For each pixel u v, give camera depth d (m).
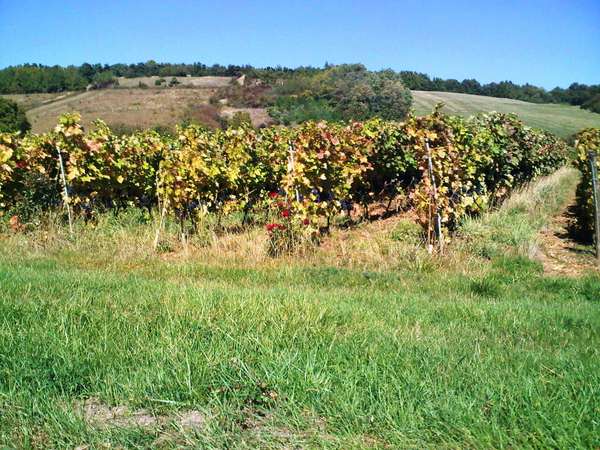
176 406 3.00
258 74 63.34
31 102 63.75
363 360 3.57
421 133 9.95
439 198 9.57
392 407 2.85
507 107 66.69
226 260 9.20
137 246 9.70
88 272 7.68
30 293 5.57
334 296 6.34
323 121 11.05
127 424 2.84
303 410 2.93
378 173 14.32
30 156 11.23
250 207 13.51
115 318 4.59
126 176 12.65
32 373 3.29
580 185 11.95
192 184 10.57
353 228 11.86
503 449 2.54
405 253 9.03
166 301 5.18
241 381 3.16
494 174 14.38
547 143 21.98
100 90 66.19
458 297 6.98
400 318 5.16
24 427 2.76
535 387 3.13
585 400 2.94
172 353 3.60
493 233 10.02
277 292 6.23
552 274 8.55
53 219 10.62
